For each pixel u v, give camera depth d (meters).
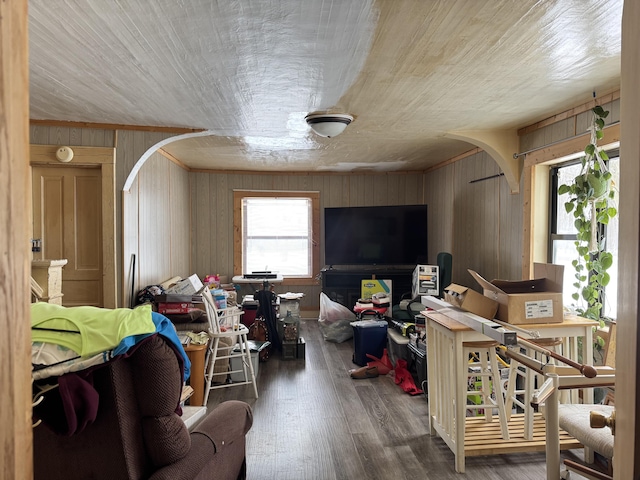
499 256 4.50
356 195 7.08
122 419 1.44
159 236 5.11
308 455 2.78
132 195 4.10
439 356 2.91
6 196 0.61
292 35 2.02
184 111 3.31
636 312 0.66
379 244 6.45
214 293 4.60
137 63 2.35
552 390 1.82
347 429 3.14
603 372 1.96
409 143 4.77
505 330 2.21
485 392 2.95
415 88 2.83
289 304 5.77
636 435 0.65
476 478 2.51
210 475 1.79
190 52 2.21
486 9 1.80
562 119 3.43
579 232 3.06
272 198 7.02
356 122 3.77
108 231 3.70
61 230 3.78
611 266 3.05
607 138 2.93
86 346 1.37
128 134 3.73
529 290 2.87
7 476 0.62
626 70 0.70
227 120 3.61
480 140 4.07
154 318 1.54
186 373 1.67
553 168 3.81
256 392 3.72
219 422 1.95
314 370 4.47
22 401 0.65
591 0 1.73
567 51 2.24
